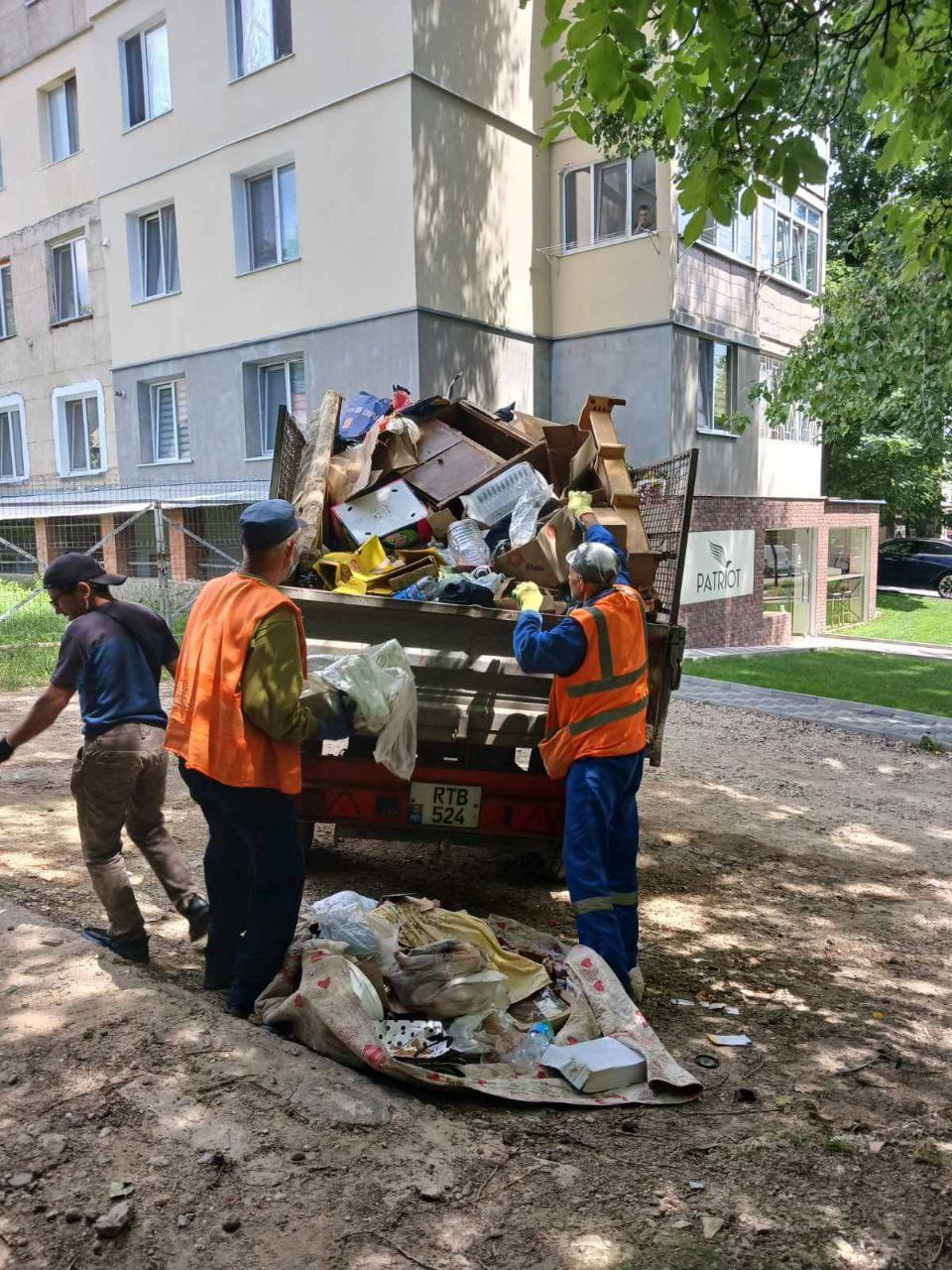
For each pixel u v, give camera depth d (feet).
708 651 56.49
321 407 21.44
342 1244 7.84
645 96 13.29
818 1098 11.55
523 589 14.78
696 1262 8.09
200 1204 8.13
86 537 59.72
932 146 18.99
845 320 44.42
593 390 51.70
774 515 63.31
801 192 63.05
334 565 16.46
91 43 55.77
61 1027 10.50
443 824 15.99
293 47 46.21
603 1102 10.76
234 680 11.24
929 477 101.30
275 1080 9.86
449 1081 10.32
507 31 47.06
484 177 46.80
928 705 41.57
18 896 15.72
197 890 16.05
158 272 55.83
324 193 46.16
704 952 16.24
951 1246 8.69
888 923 18.24
